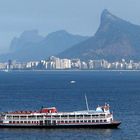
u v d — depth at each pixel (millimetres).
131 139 198625
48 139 199000
